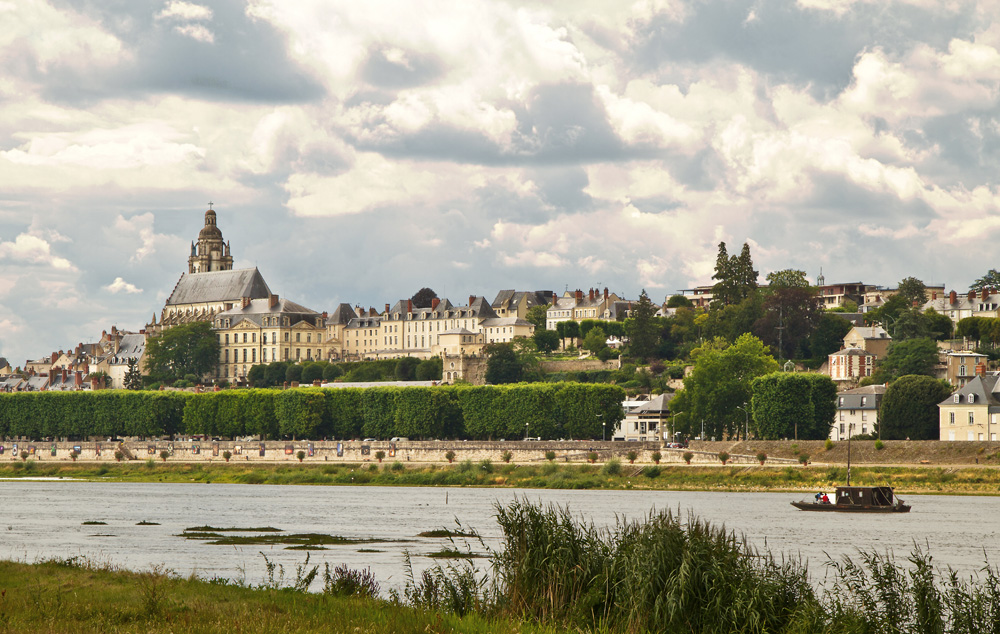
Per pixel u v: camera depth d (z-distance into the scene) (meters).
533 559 62.16
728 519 152.75
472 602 61.66
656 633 57.97
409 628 55.25
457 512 168.38
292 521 155.62
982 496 187.38
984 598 59.91
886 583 61.75
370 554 116.38
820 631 58.50
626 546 62.25
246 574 101.19
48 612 58.50
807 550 120.12
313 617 57.72
